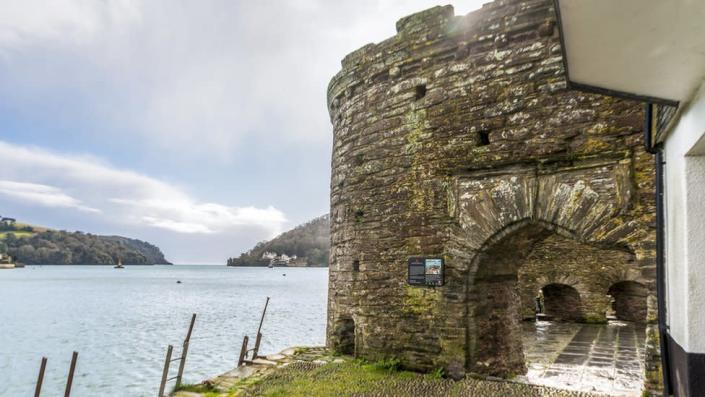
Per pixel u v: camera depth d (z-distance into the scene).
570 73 3.37
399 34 7.70
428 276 6.89
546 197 5.96
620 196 5.40
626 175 5.39
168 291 60.81
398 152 7.54
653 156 5.25
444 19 7.19
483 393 5.94
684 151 3.46
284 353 9.10
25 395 12.42
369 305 7.66
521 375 7.20
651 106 4.54
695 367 3.38
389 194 7.59
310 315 31.69
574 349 10.55
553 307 16.94
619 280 15.35
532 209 6.06
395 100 7.70
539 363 8.88
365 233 7.89
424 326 6.92
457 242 6.69
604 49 2.96
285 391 6.36
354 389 6.26
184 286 74.38
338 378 6.82
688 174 3.48
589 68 3.24
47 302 42.44
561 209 5.81
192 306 39.03
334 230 9.04
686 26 2.52
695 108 3.15
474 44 6.82
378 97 8.00
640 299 16.33
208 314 32.44
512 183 6.26
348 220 8.32
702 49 2.68
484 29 6.73
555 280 16.19
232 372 7.87
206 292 59.19
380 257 7.59
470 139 6.70
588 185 5.66
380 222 7.66
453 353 6.58
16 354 17.72
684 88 3.16
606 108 5.63
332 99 9.45
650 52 2.86
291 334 22.42
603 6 2.52
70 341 20.61
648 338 5.00
